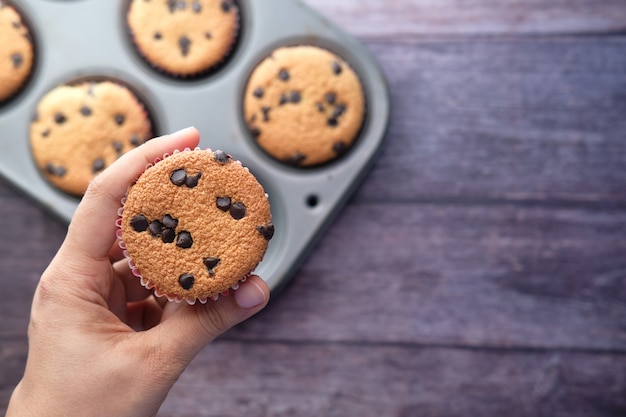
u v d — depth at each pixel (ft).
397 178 1.78
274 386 1.77
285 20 1.70
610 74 1.77
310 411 1.78
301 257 1.68
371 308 1.78
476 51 1.78
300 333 1.77
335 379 1.77
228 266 1.22
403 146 1.78
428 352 1.78
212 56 1.69
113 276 1.38
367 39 1.78
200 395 1.77
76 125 1.67
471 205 1.78
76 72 1.70
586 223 1.77
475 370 1.77
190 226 1.22
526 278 1.78
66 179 1.66
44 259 1.75
